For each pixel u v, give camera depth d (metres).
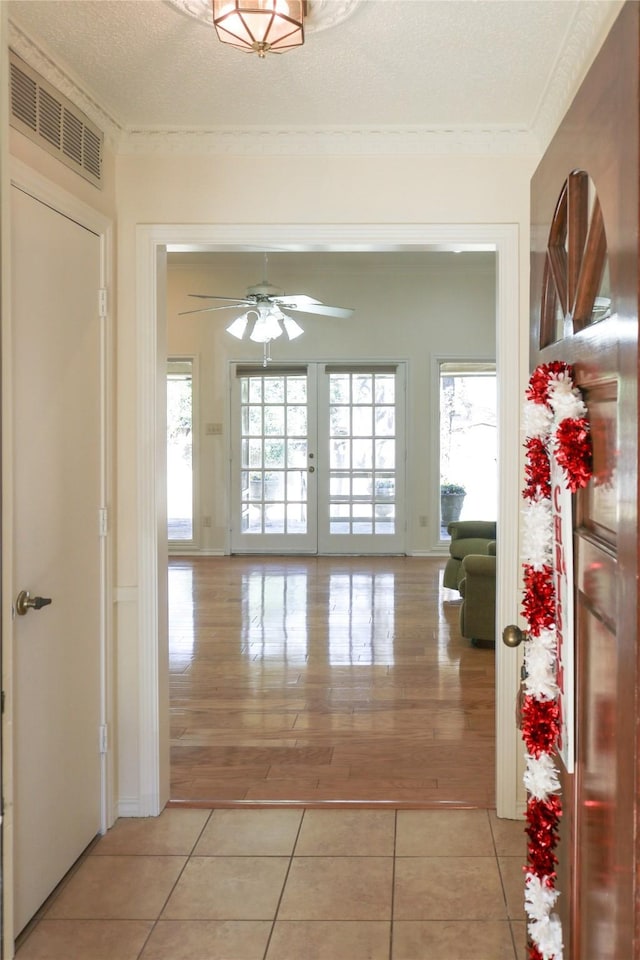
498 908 2.63
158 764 3.32
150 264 3.26
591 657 1.75
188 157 3.25
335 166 3.24
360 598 7.36
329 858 2.96
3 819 1.61
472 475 9.84
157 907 2.65
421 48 2.49
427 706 4.60
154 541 3.29
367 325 9.41
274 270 9.37
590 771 1.75
